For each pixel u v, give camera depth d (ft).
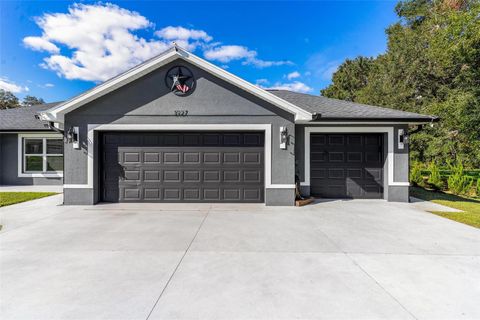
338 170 33.60
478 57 48.52
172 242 16.70
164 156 30.32
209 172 30.35
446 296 10.42
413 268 12.96
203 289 10.83
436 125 60.54
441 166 63.62
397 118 29.76
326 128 32.55
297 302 9.93
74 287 10.94
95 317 9.00
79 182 28.81
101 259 13.88
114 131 29.78
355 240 17.25
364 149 33.47
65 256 14.29
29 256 14.25
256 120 29.27
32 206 28.12
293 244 16.42
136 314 9.16
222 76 28.53
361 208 27.66
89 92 28.07
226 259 13.97
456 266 13.23
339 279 11.78
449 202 31.76
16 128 41.65
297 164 32.60
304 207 28.12
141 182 30.32
